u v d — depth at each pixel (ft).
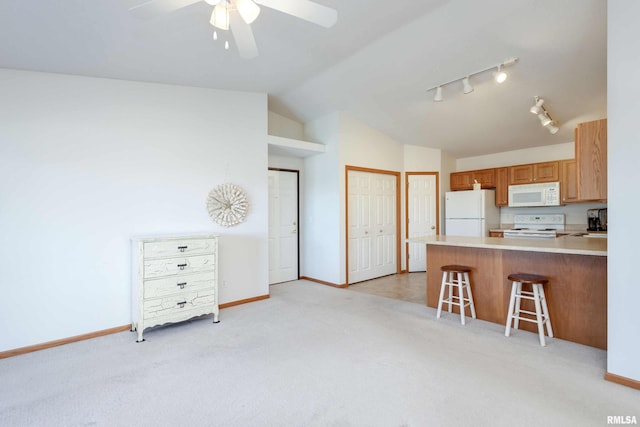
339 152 15.90
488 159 20.26
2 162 8.56
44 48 7.95
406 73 11.88
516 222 19.13
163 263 9.89
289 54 10.31
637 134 6.54
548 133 16.21
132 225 10.54
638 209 6.56
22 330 8.79
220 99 12.63
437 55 10.58
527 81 11.63
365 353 8.44
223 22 6.31
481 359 8.03
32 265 8.94
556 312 9.43
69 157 9.48
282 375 7.37
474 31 9.31
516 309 9.82
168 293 9.98
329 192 16.42
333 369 7.61
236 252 13.00
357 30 9.21
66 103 9.45
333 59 10.98
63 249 9.39
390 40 9.95
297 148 15.33
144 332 10.14
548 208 18.15
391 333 9.80
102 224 10.02
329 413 5.98
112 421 5.84
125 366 7.89
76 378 7.34
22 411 6.14
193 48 8.96
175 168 11.46
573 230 16.58
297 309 12.32
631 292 6.67
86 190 9.75
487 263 10.89
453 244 10.62
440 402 6.25
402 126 16.96
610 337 6.96
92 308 9.83
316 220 17.24
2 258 8.56
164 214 11.20
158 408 6.21
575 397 6.36
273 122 16.74
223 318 11.32
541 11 8.41
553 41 9.44
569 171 16.26
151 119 10.97
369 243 17.74
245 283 13.26
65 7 6.56
